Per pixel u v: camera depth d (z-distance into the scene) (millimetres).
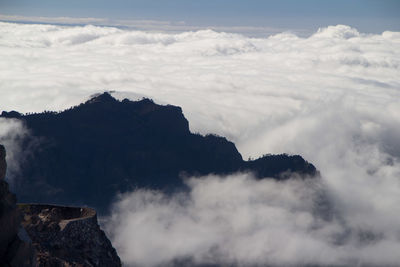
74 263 26922
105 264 28953
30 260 19891
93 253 28656
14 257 18875
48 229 28016
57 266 25828
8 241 19234
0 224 18953
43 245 27031
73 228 28781
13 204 20109
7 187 20422
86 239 29109
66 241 28016
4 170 20422
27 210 29828
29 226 28000
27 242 20016
